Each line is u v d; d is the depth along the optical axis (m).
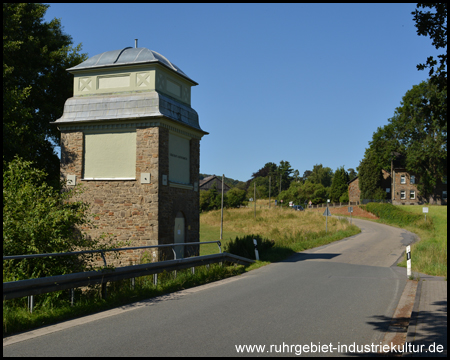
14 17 23.12
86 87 19.59
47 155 26.45
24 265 9.24
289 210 66.69
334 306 9.35
